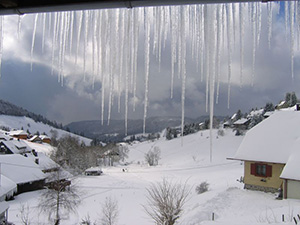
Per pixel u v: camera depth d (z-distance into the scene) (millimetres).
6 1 2627
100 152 66562
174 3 2525
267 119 18484
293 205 11508
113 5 2629
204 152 61781
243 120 76062
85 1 2596
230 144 63719
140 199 23609
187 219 12180
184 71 4562
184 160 59219
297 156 13844
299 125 16703
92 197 25344
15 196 25250
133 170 53219
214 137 72250
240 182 22812
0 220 15312
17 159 31203
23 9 2777
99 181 35906
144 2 2496
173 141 84250
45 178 28969
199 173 40500
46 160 40625
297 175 12727
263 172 15672
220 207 13258
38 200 23125
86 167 52531
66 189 21375
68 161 51156
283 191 13289
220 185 23938
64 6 2691
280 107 68062
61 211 19859
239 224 9844
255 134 17531
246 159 15992
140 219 16656
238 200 14016
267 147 16016
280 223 8930
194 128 88875
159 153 68062
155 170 50312
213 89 4414
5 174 26688
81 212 20297
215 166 47094
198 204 15172
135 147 91625
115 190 28859
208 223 10531
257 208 12422
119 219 17281
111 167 61250
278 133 16703
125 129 4785
